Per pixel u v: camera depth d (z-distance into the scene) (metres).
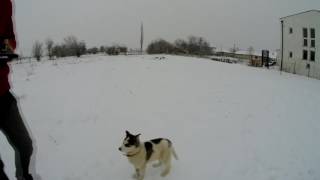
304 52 33.19
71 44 41.72
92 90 12.41
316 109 11.02
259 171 5.45
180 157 5.85
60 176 4.86
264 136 7.44
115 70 18.95
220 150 6.34
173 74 17.77
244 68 25.38
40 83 14.40
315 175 5.39
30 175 2.81
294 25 34.41
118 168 5.24
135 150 4.34
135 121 8.23
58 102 10.25
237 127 8.06
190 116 8.98
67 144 6.33
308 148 6.76
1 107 2.47
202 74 18.45
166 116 8.87
